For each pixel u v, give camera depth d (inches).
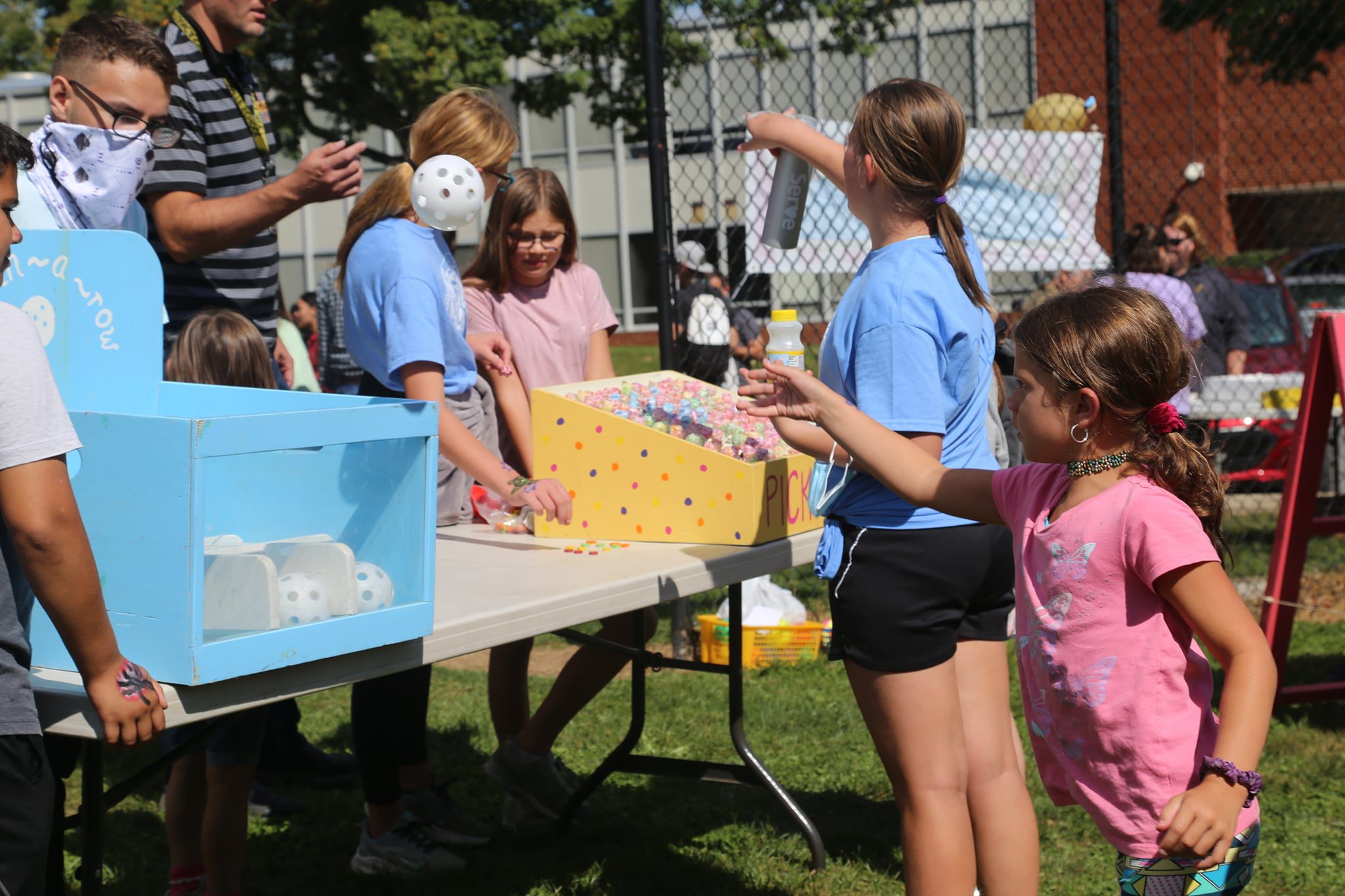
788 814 145.0
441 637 82.4
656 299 210.2
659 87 207.2
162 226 121.5
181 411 98.2
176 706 68.5
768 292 285.9
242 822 110.0
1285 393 303.4
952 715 93.7
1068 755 80.0
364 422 75.8
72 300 87.7
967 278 93.4
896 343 89.5
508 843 140.0
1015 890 99.5
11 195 70.0
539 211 139.9
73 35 100.5
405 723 134.7
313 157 111.9
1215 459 85.0
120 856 138.6
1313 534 178.4
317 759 161.3
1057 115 256.7
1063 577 77.9
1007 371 181.6
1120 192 243.0
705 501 113.7
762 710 185.0
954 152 94.0
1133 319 76.4
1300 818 141.1
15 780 67.6
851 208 99.3
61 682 70.8
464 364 122.4
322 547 76.7
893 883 128.2
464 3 654.5
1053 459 80.2
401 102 663.8
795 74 478.3
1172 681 75.7
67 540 64.8
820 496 95.8
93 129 99.3
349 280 115.2
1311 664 206.4
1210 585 72.3
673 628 222.8
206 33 132.4
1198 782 74.9
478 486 127.3
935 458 90.5
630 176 993.5
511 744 141.9
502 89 681.6
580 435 118.3
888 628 92.6
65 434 66.2
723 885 127.6
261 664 70.6
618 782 160.4
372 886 129.3
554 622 91.0
